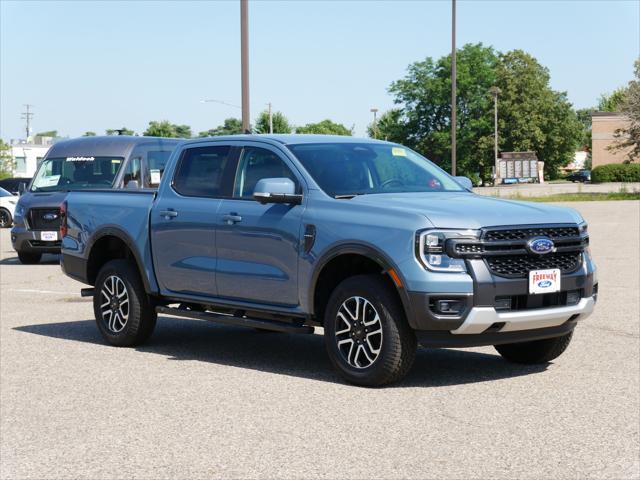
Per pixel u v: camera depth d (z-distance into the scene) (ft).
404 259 23.21
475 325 22.95
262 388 24.31
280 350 30.42
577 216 25.09
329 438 19.38
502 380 24.90
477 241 23.08
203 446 19.02
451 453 18.17
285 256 26.16
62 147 65.26
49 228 63.62
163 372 26.71
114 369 27.30
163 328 35.55
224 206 28.09
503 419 20.72
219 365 27.71
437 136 325.01
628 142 206.28
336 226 24.86
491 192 206.08
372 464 17.54
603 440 18.98
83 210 32.91
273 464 17.67
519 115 340.80
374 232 23.97
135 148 61.98
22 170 350.23
